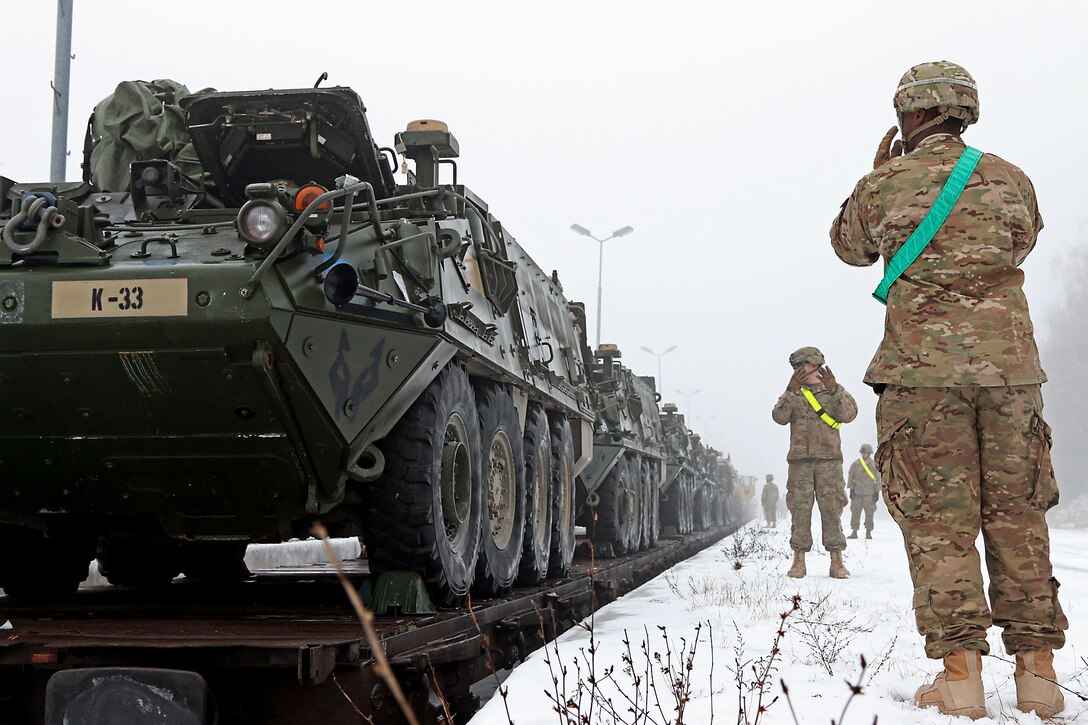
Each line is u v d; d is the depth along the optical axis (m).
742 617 7.47
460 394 6.47
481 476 6.80
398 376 5.58
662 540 18.69
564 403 9.87
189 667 3.99
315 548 12.96
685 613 7.97
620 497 13.59
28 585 6.77
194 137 6.98
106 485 5.47
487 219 8.10
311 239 5.05
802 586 10.13
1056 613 4.30
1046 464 4.36
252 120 6.92
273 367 4.91
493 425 7.30
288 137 6.96
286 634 4.39
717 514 34.28
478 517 6.65
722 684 4.84
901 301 4.45
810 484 11.48
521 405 8.29
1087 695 4.52
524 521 8.02
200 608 5.79
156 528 6.09
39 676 4.24
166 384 4.98
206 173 7.47
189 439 5.19
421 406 5.89
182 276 4.82
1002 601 4.35
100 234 5.19
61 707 3.98
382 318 5.45
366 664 4.15
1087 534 30.30
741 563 13.21
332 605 6.01
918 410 4.37
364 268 5.46
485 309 7.29
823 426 11.51
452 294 6.43
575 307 12.93
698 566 13.99
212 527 5.67
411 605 5.57
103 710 3.94
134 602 6.36
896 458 4.42
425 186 7.82
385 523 5.74
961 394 4.34
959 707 4.17
